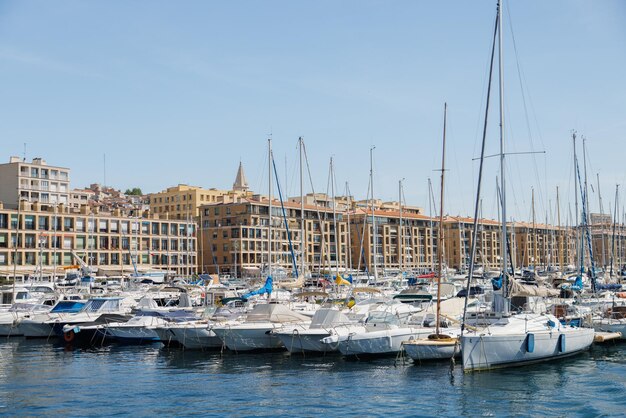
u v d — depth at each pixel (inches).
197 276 4936.0
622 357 1660.9
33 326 2241.6
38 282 3799.2
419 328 1744.6
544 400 1261.1
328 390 1368.1
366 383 1419.8
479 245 7780.5
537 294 1659.7
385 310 1902.1
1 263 5113.2
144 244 6097.4
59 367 1692.9
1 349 2031.3
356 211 7298.2
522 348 1509.6
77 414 1211.9
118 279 4751.5
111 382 1489.9
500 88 1673.2
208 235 6752.0
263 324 1861.5
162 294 2957.7
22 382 1498.5
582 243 3260.3
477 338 1457.9
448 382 1405.0
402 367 1573.6
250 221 6594.5
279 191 3129.9
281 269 4192.9
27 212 5319.9
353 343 1665.8
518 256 7145.7
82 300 2502.5
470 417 1162.6
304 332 1754.4
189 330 1911.9
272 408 1239.5
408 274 4402.1
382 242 7313.0
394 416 1171.9
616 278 3341.5
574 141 3122.5
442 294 2564.0
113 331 2105.1
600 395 1295.5
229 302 2364.7
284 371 1579.7
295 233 6712.6
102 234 5792.3
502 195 1669.5
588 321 1879.9
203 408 1246.9
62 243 5511.8
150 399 1321.4
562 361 1606.8
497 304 1644.9
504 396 1290.6
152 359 1803.6
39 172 6845.5
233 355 1830.7
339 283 2549.2
